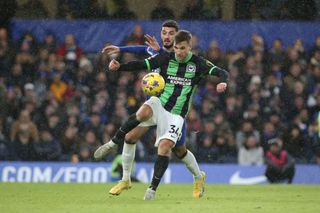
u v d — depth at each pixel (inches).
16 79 1916.8
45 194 1054.4
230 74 1875.0
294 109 1841.8
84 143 1699.1
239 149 1699.1
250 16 2017.7
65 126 1781.5
